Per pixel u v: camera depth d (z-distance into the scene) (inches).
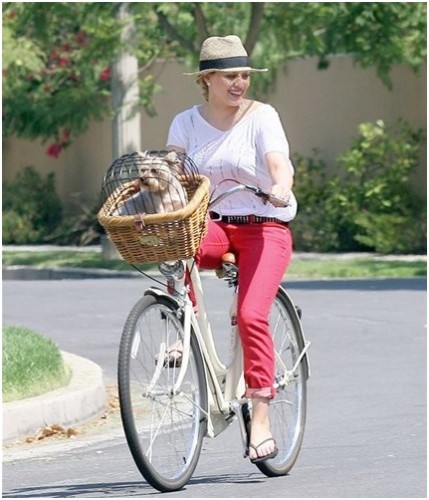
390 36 1996.8
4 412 751.7
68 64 2340.1
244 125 605.9
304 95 2247.8
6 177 2600.9
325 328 1238.3
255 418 602.5
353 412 832.3
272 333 651.5
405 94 2159.2
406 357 1067.3
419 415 814.5
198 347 600.1
